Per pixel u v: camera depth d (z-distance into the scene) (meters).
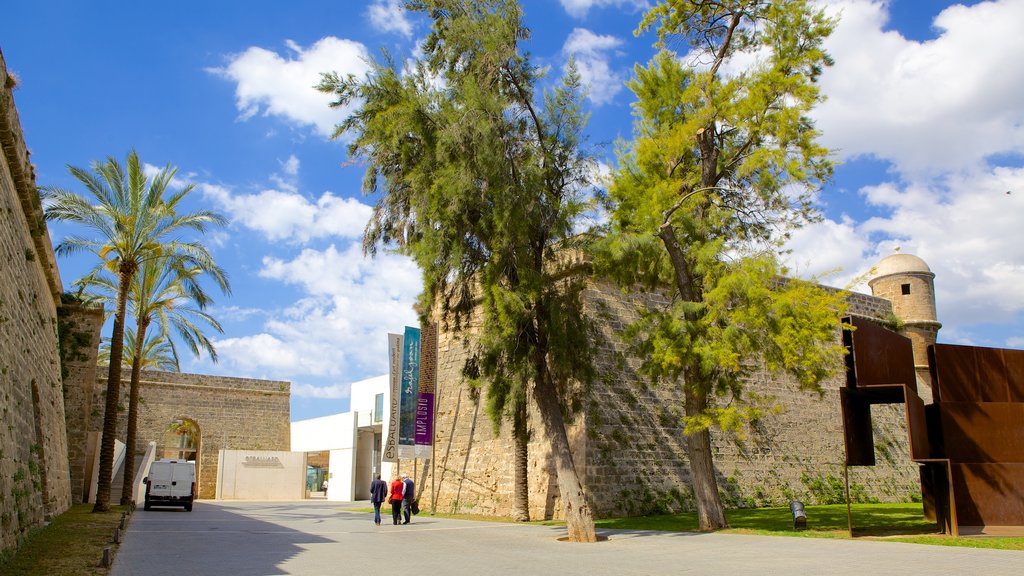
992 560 12.19
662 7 20.48
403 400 30.25
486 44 17.92
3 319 13.35
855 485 31.17
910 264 38.53
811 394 31.36
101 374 45.03
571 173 19.55
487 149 17.23
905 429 34.88
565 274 19.73
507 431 26.67
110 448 25.69
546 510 24.48
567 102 19.70
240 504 40.06
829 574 10.70
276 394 53.53
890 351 17.33
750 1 19.83
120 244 26.39
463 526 22.00
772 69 18.78
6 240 14.33
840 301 18.77
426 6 18.64
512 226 17.34
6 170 14.68
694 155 21.16
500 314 17.16
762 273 18.00
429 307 18.91
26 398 15.92
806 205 19.48
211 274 28.58
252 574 11.07
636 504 24.03
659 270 20.67
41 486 17.75
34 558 12.02
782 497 28.16
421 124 17.78
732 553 13.70
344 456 46.75
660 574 10.94
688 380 19.27
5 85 14.02
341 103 18.55
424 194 17.64
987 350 18.23
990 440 17.34
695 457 19.47
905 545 14.77
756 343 17.89
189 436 57.66
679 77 20.69
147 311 29.91
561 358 18.19
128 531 18.70
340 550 14.80
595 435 23.75
